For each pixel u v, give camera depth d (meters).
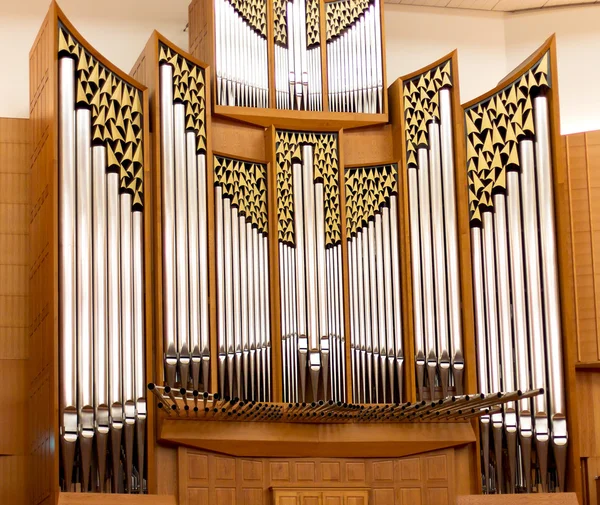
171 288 15.48
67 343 14.38
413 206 16.81
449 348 16.41
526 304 16.52
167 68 16.19
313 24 17.52
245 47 17.03
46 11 17.69
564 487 16.09
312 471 15.85
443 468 16.14
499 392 14.88
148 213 15.52
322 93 17.25
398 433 15.93
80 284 14.65
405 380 16.31
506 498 15.81
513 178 16.83
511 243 16.67
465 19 19.23
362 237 16.73
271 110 16.80
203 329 15.55
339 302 16.31
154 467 14.99
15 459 15.73
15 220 16.38
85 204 14.87
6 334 16.02
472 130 17.14
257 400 15.82
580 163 17.52
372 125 17.34
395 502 15.93
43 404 14.70
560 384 16.25
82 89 15.17
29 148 16.52
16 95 17.30
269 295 16.23
